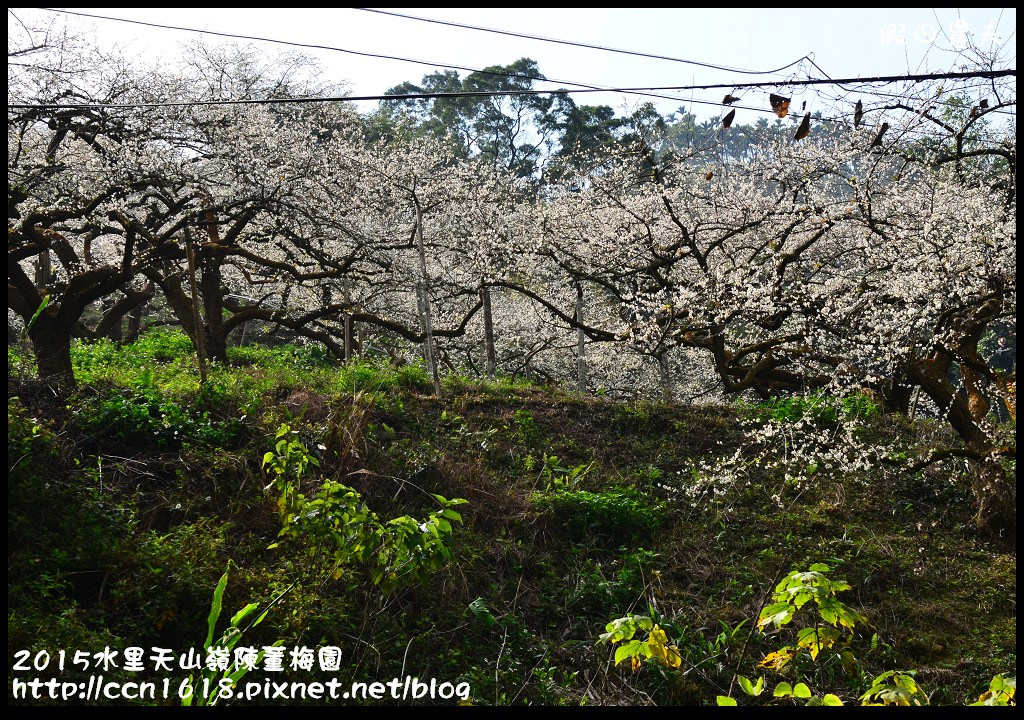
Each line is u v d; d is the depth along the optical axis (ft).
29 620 20.68
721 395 59.52
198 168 43.80
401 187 52.19
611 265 51.01
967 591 30.68
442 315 67.82
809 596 14.58
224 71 50.44
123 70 41.32
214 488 28.81
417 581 24.90
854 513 35.65
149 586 23.24
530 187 66.54
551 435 39.93
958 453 32.60
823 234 45.16
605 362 66.64
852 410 42.50
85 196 40.88
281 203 44.65
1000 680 13.33
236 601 23.90
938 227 36.99
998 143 34.76
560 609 27.99
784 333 45.91
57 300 39.83
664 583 30.07
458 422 39.29
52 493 25.44
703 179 48.37
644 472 37.45
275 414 33.40
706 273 43.45
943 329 35.42
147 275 46.60
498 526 31.45
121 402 31.04
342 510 23.31
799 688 13.98
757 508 35.65
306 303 61.77
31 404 30.81
